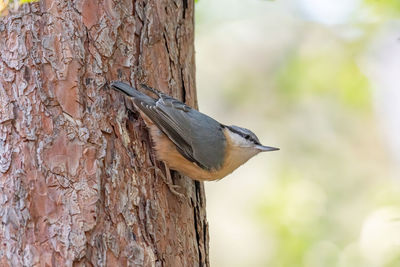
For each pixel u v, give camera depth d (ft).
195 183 34.30
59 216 25.75
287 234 60.03
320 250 58.85
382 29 65.67
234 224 65.72
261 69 71.46
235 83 71.67
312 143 69.56
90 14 28.81
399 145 71.46
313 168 68.54
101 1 29.22
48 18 27.94
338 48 69.31
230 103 71.46
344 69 68.33
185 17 33.96
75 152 26.76
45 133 26.61
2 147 26.37
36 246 25.25
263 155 69.62
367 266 57.77
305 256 58.39
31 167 26.09
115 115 28.58
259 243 62.18
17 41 27.45
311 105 70.33
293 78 69.46
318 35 70.85
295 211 62.28
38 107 26.84
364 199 66.59
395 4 62.18
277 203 63.41
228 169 36.24
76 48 27.99
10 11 27.58
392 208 63.62
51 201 25.86
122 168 27.89
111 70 29.09
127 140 28.68
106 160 27.48
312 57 69.87
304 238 59.36
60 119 26.96
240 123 70.69
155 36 31.32
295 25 72.23
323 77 68.64
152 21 31.17
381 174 69.51
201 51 72.38
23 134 26.43
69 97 27.37
